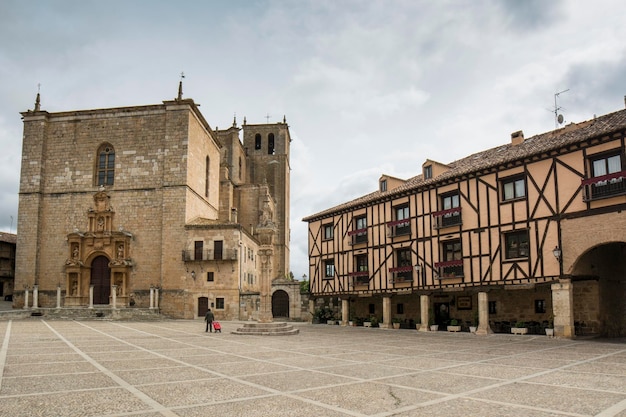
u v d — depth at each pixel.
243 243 44.75
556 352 17.12
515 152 26.56
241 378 11.05
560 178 23.11
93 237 43.94
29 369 12.17
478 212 26.81
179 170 44.19
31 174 45.72
